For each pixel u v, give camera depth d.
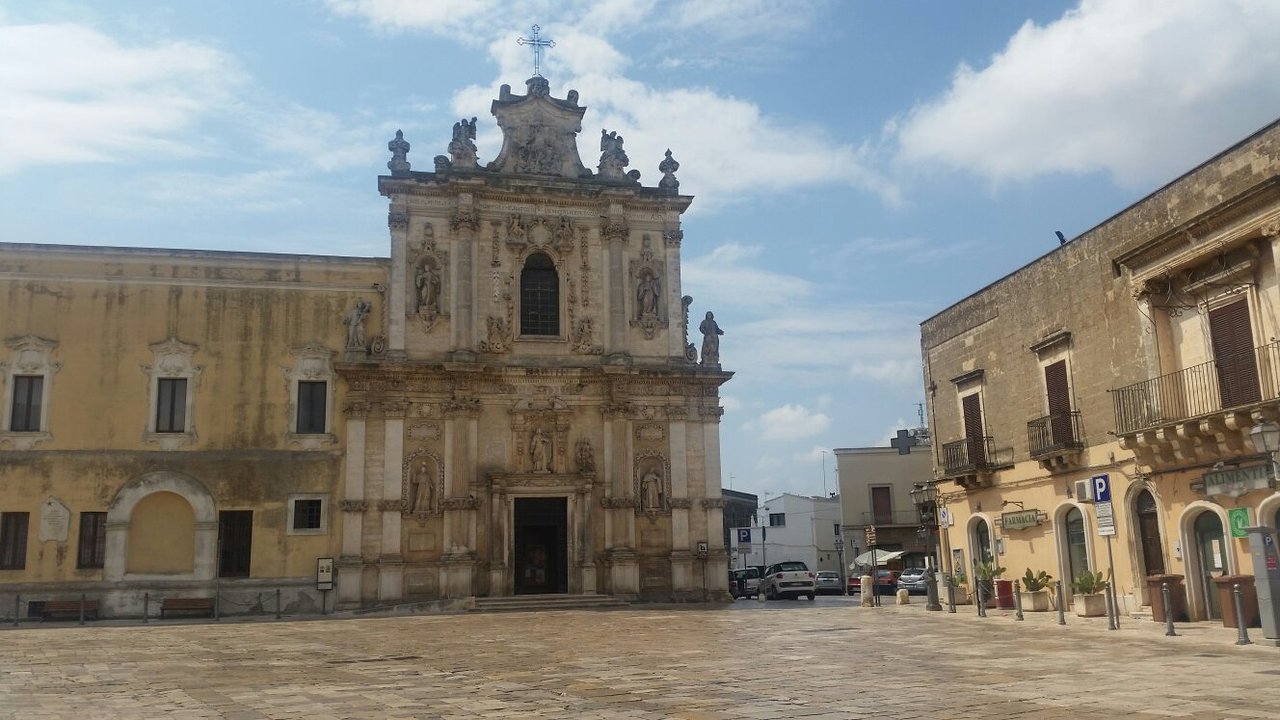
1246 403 24.06
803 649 21.09
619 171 44.16
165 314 38.72
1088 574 28.31
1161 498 26.80
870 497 66.62
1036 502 32.38
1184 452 25.73
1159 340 26.89
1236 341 24.62
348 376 39.50
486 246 42.03
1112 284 28.75
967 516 36.66
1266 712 12.15
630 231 43.84
